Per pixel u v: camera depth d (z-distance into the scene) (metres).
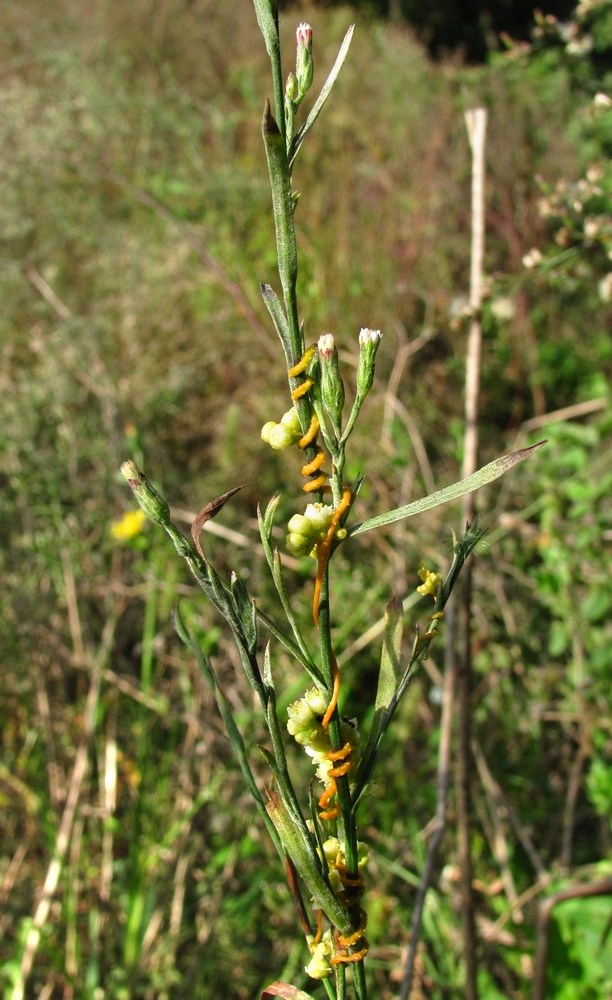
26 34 6.57
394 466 3.19
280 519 3.16
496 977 2.17
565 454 3.12
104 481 3.19
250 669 0.68
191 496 3.41
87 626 2.81
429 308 3.86
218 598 0.68
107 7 6.82
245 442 3.60
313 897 0.70
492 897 2.26
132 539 2.70
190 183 5.09
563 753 2.71
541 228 4.93
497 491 3.44
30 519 3.01
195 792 2.49
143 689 2.44
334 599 2.95
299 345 0.65
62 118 5.22
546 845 2.50
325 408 0.64
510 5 9.11
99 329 3.90
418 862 2.26
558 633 2.67
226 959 2.16
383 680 0.73
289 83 0.62
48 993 2.05
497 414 4.35
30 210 4.77
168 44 6.63
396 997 2.11
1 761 2.50
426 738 2.75
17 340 4.13
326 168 5.46
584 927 1.92
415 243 4.73
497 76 6.52
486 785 2.32
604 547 3.02
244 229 4.83
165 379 3.89
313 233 4.83
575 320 4.60
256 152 5.60
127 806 2.49
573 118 5.65
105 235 4.69
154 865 2.27
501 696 2.77
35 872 2.34
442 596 0.72
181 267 4.37
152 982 2.09
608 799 2.28
